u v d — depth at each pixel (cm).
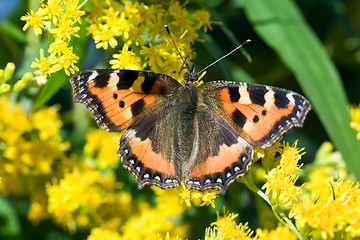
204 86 33
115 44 32
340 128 33
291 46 34
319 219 31
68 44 33
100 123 32
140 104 32
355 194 31
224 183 32
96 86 32
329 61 34
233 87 32
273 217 34
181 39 33
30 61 33
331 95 33
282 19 34
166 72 33
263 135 32
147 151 32
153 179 32
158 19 33
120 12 33
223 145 32
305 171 34
